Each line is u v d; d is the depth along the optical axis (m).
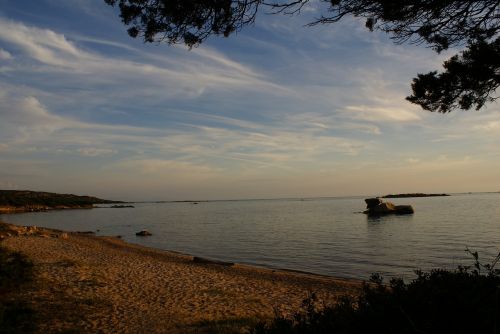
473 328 3.22
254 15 5.55
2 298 10.31
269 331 4.05
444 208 94.94
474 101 6.37
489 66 5.69
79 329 9.04
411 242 33.94
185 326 9.73
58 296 11.62
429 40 6.04
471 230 42.12
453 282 3.92
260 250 32.53
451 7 5.48
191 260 25.53
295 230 49.34
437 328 3.30
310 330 3.86
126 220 80.75
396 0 5.29
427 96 6.52
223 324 9.88
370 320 3.68
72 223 71.81
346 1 5.45
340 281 18.42
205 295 13.92
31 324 8.74
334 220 66.00
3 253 11.97
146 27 5.60
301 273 22.12
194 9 5.36
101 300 11.91
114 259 22.20
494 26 5.70
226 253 31.22
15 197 138.12
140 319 10.27
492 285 3.61
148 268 19.42
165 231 53.00
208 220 76.88
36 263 17.70
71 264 17.75
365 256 27.53
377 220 61.72
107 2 5.65
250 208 155.00
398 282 4.33
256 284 16.91
